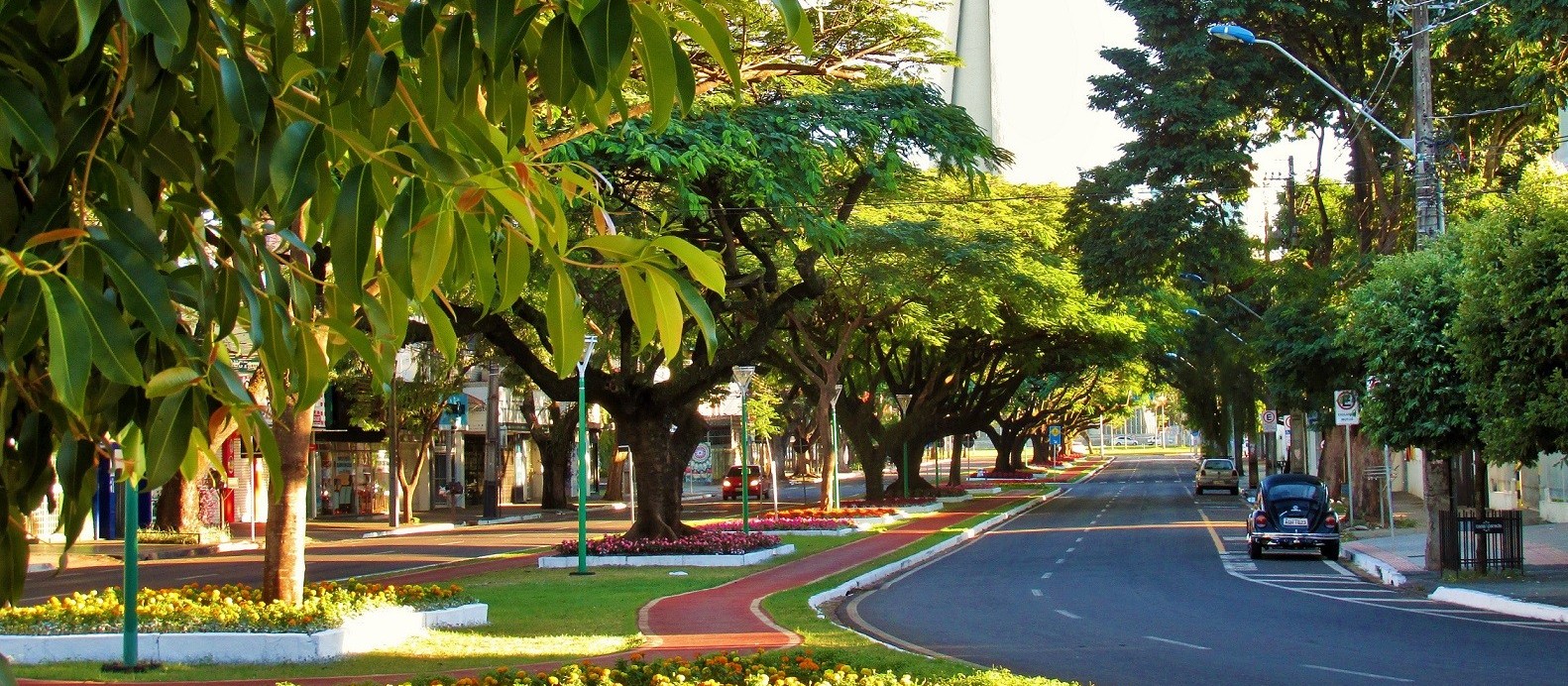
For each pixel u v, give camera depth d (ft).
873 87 78.89
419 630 50.55
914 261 118.73
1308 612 58.34
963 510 160.45
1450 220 96.27
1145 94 107.14
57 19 9.47
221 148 10.36
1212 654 44.93
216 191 10.57
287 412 51.13
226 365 10.30
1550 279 51.01
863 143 77.15
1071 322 147.13
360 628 45.96
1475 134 101.96
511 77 11.49
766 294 96.02
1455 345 59.41
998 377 195.11
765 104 75.46
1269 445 203.51
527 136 12.16
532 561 93.86
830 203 91.40
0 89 8.71
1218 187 106.32
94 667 41.37
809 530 116.37
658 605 61.77
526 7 10.36
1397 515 127.24
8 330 8.45
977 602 64.85
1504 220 54.60
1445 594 63.77
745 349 90.74
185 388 9.46
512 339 86.48
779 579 75.51
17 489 10.41
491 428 162.91
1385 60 101.45
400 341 11.48
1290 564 85.35
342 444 176.35
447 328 11.54
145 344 10.29
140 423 10.34
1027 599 65.67
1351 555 89.86
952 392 175.11
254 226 11.15
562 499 190.29
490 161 10.88
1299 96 106.73
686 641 47.62
